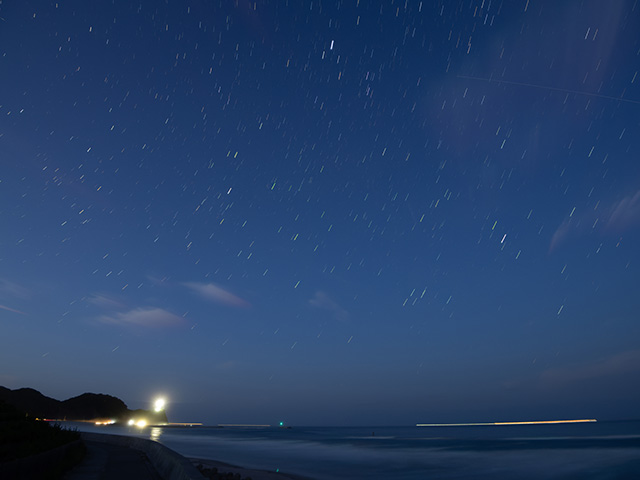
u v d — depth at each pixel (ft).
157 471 48.49
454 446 251.39
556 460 151.33
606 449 193.98
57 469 42.63
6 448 39.37
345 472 116.67
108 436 115.85
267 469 119.03
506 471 121.08
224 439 350.23
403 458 166.50
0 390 508.94
